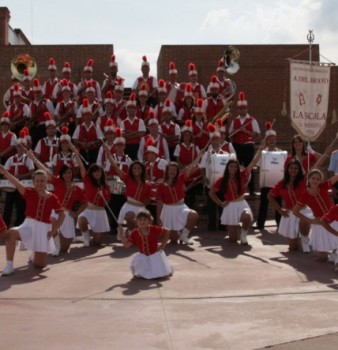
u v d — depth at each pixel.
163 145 14.73
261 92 21.59
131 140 15.44
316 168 11.77
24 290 8.43
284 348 6.01
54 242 10.99
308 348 6.01
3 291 8.38
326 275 9.27
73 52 21.47
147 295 8.09
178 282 8.83
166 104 15.82
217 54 21.55
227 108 16.84
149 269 9.08
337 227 10.16
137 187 12.23
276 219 14.18
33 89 17.34
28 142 14.82
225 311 7.30
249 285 8.61
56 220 10.11
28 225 9.75
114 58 17.81
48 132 14.95
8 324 6.83
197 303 7.68
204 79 21.53
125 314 7.20
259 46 21.61
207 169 13.77
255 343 6.15
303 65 14.56
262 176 14.12
